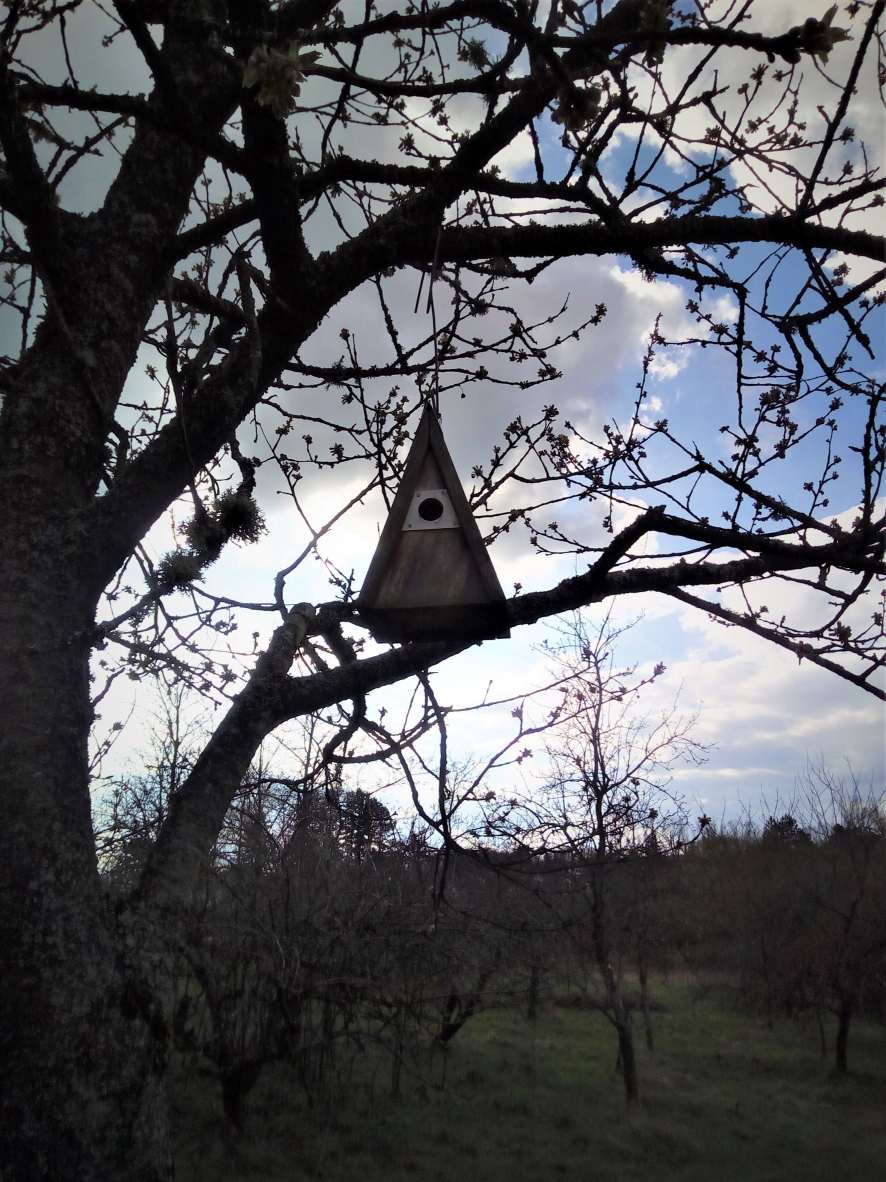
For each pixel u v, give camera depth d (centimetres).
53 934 223
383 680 295
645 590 312
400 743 323
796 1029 2058
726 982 2456
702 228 317
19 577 251
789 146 342
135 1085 222
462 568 270
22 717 238
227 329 376
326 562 335
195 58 311
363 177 328
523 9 250
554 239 321
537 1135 1160
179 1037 970
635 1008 2178
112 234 295
